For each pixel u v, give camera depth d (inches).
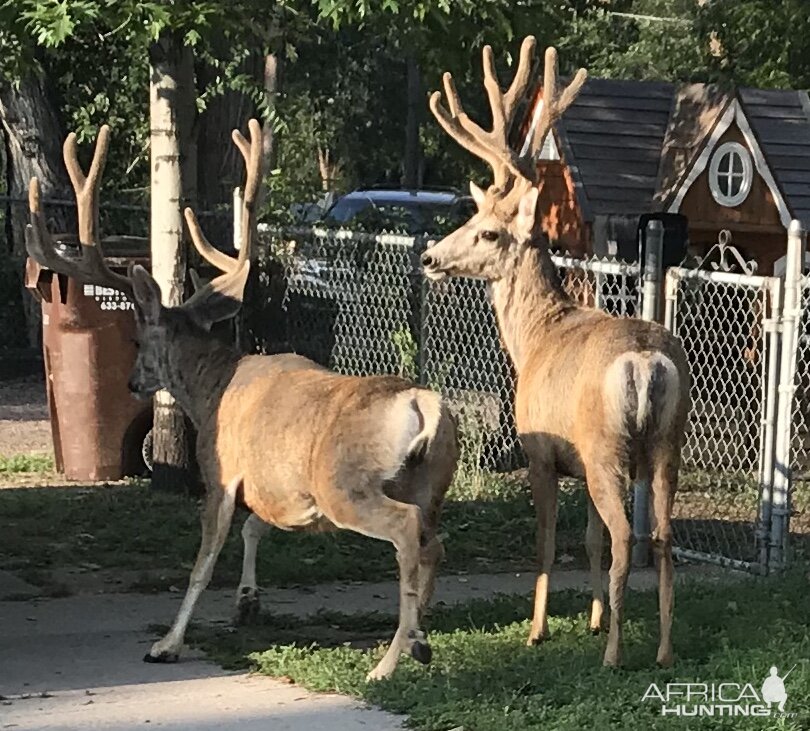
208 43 413.7
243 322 516.1
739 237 552.4
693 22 885.2
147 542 394.3
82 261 310.0
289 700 253.6
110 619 323.6
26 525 413.4
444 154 1430.9
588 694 249.4
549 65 326.0
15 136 759.7
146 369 297.7
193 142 443.8
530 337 297.0
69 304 467.8
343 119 1346.0
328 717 241.0
